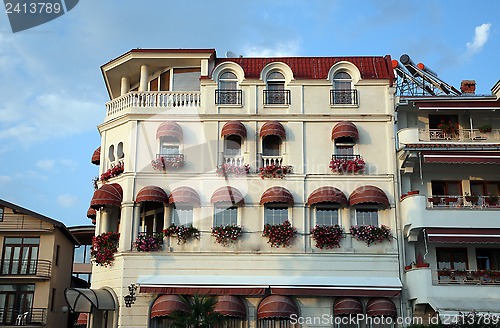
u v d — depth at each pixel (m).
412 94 32.25
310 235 27.17
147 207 27.92
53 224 38.69
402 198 27.67
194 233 27.03
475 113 29.95
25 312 37.19
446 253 27.97
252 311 26.12
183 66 30.50
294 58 30.59
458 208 26.83
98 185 30.05
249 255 26.75
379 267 26.75
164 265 26.70
